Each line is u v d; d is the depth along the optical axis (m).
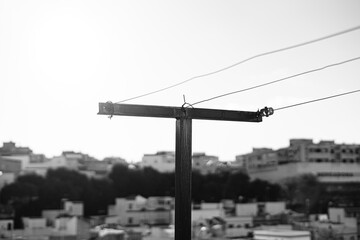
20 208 97.06
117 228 78.38
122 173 115.25
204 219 82.31
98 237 70.25
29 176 103.06
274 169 115.56
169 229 71.19
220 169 118.31
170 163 122.25
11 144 109.19
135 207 97.38
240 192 114.69
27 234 78.50
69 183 105.12
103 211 107.56
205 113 13.06
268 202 97.94
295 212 99.56
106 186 111.19
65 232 78.06
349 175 108.25
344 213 87.62
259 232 64.06
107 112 12.45
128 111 12.60
